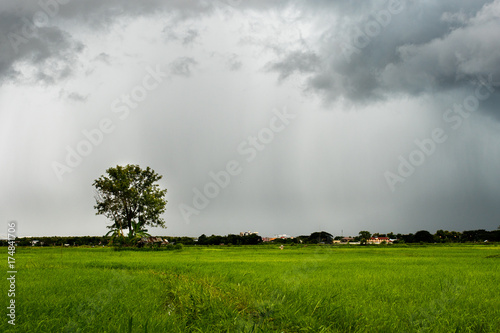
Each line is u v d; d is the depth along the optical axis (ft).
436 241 368.68
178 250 174.91
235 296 32.89
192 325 24.13
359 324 24.38
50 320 23.43
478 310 27.68
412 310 27.04
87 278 46.91
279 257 109.40
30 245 276.82
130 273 58.70
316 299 30.07
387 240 377.91
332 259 96.84
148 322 22.95
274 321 25.52
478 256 115.03
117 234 188.65
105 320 23.48
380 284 41.32
